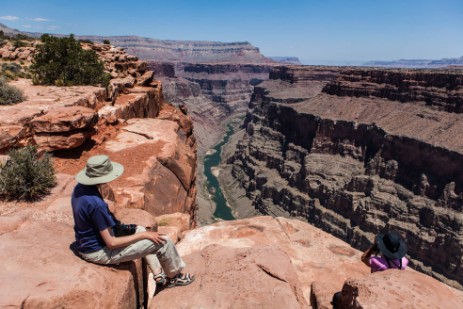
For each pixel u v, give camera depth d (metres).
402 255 6.41
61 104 20.06
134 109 30.09
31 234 6.06
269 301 5.93
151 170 18.03
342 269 9.76
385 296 5.18
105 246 5.33
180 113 43.34
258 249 7.71
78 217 5.07
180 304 5.82
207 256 7.59
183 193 19.88
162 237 5.70
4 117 16.11
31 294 4.49
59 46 31.27
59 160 17.53
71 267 5.17
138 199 14.69
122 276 5.58
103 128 22.17
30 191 9.41
